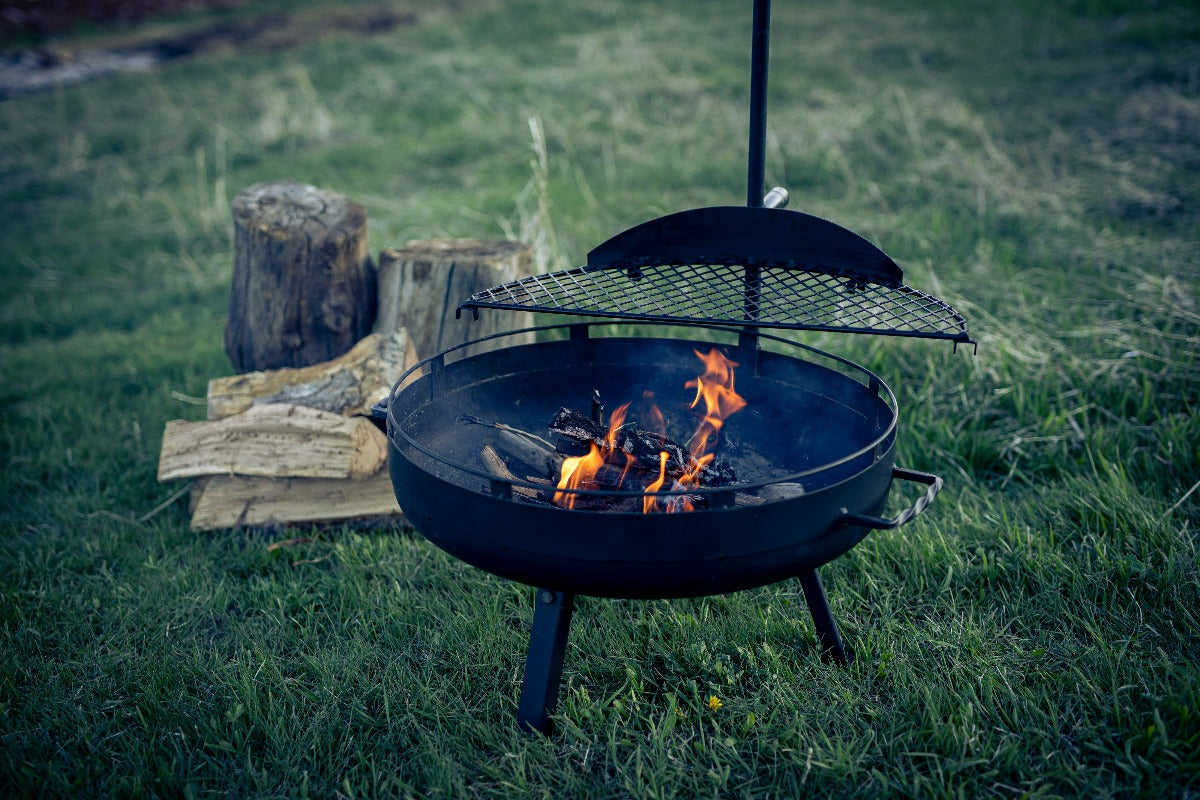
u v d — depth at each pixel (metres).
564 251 5.01
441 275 3.59
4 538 3.14
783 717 2.23
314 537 3.08
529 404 2.67
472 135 8.05
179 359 4.65
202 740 2.24
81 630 2.65
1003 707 2.19
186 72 11.34
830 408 2.43
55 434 3.92
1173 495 2.95
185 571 2.91
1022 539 2.81
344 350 3.70
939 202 5.77
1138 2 10.18
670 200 6.29
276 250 3.52
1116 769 2.04
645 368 2.73
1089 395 3.51
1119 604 2.54
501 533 1.91
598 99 8.59
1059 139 6.46
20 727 2.29
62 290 5.94
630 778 2.09
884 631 2.50
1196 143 6.19
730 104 8.20
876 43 9.89
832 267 2.20
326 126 8.62
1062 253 4.82
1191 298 3.91
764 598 2.69
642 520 1.80
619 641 2.50
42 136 9.20
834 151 6.66
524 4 12.95
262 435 3.16
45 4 16.36
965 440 3.35
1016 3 10.97
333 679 2.39
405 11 13.69
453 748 2.19
